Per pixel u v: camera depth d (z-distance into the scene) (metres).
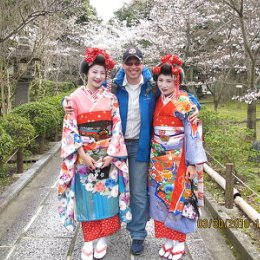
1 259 2.97
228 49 10.89
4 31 6.62
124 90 2.89
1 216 3.92
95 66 2.71
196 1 9.21
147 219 3.04
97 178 2.77
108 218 2.83
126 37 15.34
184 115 2.73
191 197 2.84
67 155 2.70
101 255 2.93
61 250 3.12
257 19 8.81
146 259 2.97
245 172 5.38
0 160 4.22
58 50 13.19
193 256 3.09
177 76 2.76
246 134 6.08
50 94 12.60
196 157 2.71
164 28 10.77
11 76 8.21
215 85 13.19
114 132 2.77
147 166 2.96
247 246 2.99
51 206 4.21
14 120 5.34
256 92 8.02
